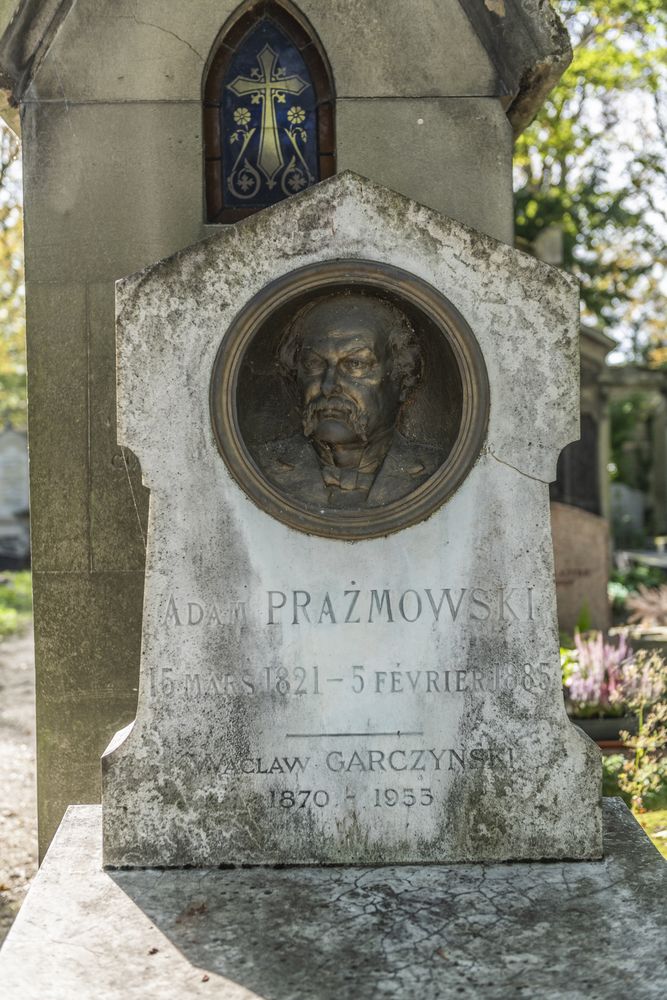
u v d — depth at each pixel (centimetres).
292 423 336
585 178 1700
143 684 319
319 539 320
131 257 443
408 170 450
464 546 321
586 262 1823
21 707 860
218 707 319
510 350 321
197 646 319
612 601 1302
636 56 1103
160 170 444
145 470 319
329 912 285
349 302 327
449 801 318
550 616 321
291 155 464
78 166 442
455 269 321
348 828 318
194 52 443
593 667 645
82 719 443
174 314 319
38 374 442
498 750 319
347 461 328
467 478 321
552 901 290
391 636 321
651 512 2953
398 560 321
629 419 2864
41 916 283
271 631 320
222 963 259
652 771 508
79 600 443
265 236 319
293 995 245
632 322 2209
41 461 443
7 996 244
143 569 443
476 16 443
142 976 253
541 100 465
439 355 328
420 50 446
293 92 462
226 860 317
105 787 316
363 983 250
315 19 445
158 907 289
